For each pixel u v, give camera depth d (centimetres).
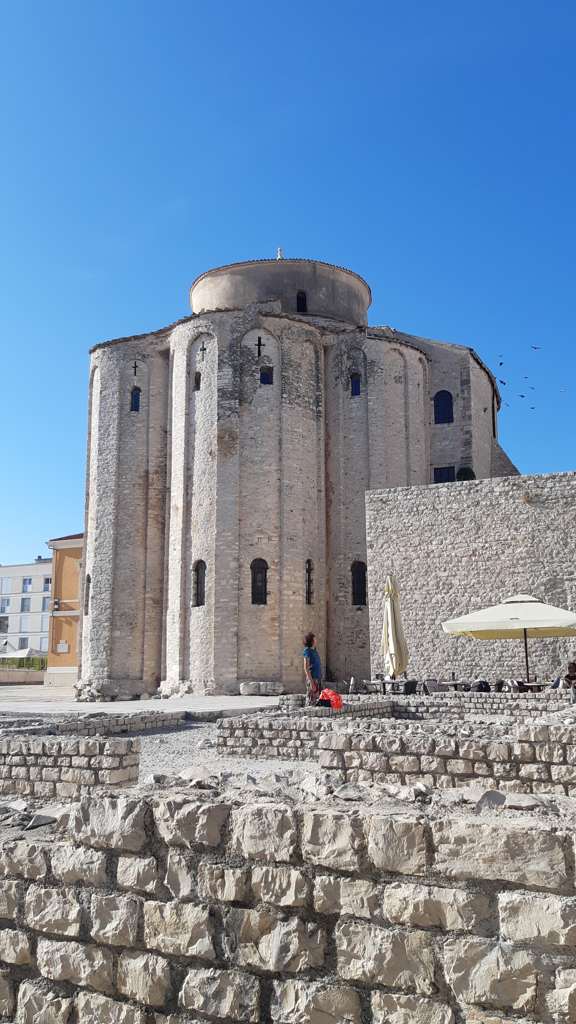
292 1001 377
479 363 4288
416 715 1728
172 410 3919
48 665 5344
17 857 462
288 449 3681
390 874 370
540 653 2586
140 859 428
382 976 361
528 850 343
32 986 442
